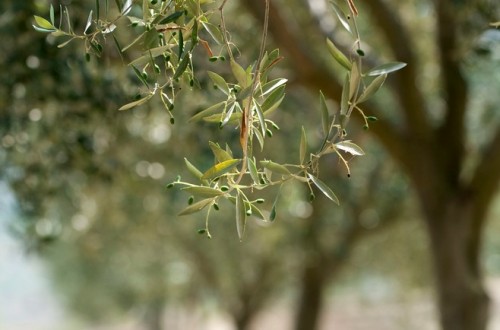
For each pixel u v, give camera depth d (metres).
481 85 9.53
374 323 24.78
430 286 15.55
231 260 18.28
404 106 7.48
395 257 15.57
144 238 15.39
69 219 10.03
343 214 13.64
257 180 2.18
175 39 2.33
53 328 40.53
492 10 5.93
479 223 7.76
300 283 14.88
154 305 25.52
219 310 24.38
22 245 7.50
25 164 6.83
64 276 23.34
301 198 12.12
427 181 7.64
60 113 6.22
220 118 2.26
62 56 5.32
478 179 7.62
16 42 5.48
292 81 6.99
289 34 6.69
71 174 7.31
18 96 6.09
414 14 8.87
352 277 19.58
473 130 9.84
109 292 24.55
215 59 2.26
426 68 9.35
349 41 7.03
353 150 2.17
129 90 5.39
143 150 8.58
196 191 2.21
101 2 3.83
